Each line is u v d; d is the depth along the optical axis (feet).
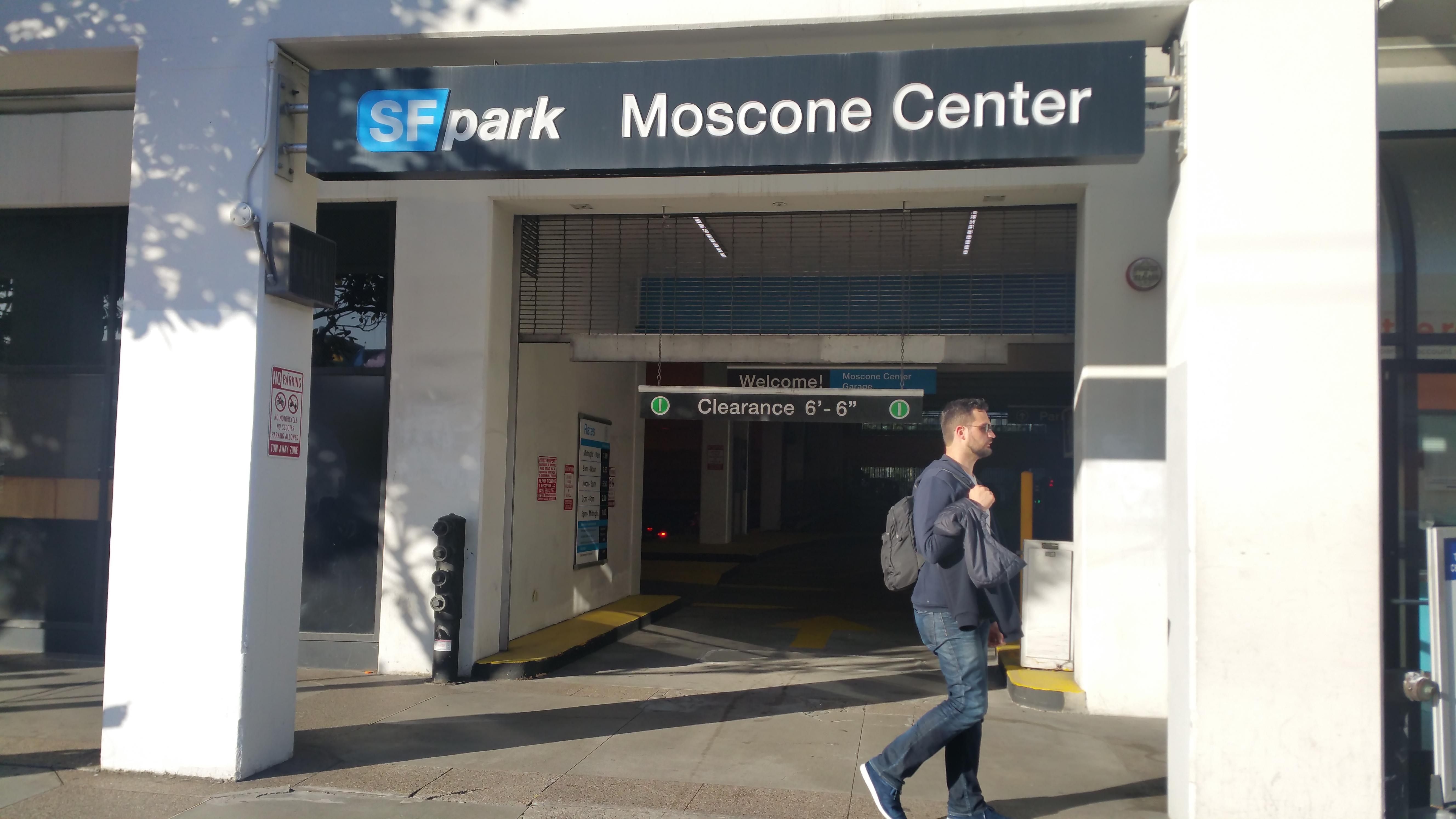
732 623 36.83
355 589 25.71
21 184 27.12
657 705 22.40
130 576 16.46
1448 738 14.80
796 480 98.32
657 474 77.20
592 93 16.12
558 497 31.58
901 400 25.05
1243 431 14.20
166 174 16.90
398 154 16.52
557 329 27.58
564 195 24.97
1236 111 14.52
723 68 15.80
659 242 27.68
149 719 16.35
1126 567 22.20
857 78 15.44
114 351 26.96
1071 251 24.88
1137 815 15.39
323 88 16.74
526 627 28.94
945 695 24.04
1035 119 14.98
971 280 25.66
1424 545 19.69
